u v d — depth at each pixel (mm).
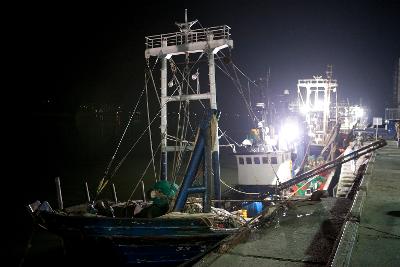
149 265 9867
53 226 10219
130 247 9750
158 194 11008
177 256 9828
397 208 7617
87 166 39281
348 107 41656
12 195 24469
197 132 11258
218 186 12461
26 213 20203
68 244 10398
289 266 5246
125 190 26984
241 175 19859
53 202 22734
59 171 35219
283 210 8211
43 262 13375
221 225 10219
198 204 11984
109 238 9711
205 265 5305
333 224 7141
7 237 16141
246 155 19516
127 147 59719
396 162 15703
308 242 6184
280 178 19250
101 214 11336
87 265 10305
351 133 32438
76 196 24641
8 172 33250
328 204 8703
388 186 10125
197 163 10906
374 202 8164
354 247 5410
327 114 31500
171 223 9625
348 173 17266
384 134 35531
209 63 13844
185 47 14227
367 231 6137
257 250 5863
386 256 5086
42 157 44438
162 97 14742
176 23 14523
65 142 62531
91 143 63656
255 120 21578
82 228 9844
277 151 19656
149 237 9602
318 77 31562
